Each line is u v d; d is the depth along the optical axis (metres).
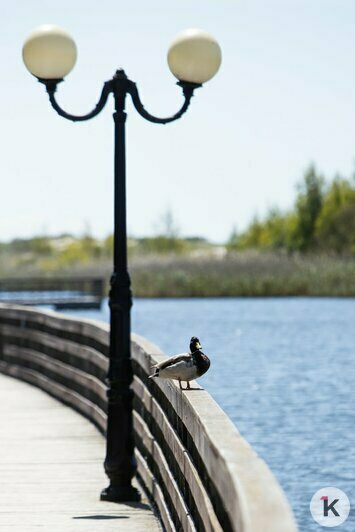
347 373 27.12
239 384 24.70
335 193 101.31
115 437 10.70
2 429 15.17
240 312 55.31
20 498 10.68
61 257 131.50
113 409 10.77
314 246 101.81
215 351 34.50
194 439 7.48
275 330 43.44
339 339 38.91
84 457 12.93
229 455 5.57
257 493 4.72
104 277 79.50
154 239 121.00
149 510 10.16
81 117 10.80
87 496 10.78
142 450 11.81
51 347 19.80
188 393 8.35
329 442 16.31
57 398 18.64
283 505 4.49
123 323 10.89
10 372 22.69
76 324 17.86
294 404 20.86
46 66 10.52
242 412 19.86
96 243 132.12
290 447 15.94
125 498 10.59
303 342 37.72
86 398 16.62
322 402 21.11
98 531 9.25
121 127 10.89
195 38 10.60
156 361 10.73
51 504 10.39
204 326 45.84
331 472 14.02
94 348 16.44
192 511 7.61
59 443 13.97
